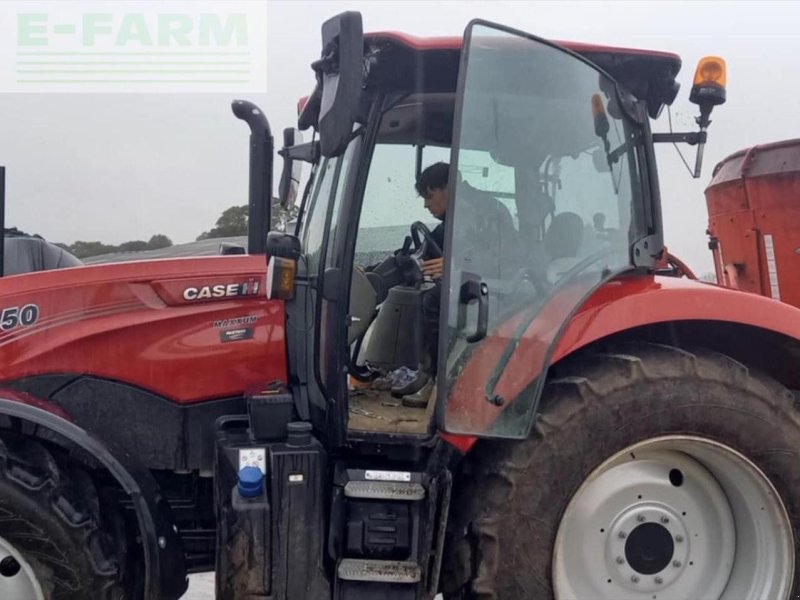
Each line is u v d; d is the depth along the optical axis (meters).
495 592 2.52
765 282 3.60
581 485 2.58
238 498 2.43
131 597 2.59
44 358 2.73
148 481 2.61
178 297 2.82
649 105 2.89
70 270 2.83
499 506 2.53
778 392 2.71
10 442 2.53
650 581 2.74
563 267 2.62
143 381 2.79
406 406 2.96
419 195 3.23
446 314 2.46
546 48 2.55
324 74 2.48
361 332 2.97
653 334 2.84
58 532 2.43
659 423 2.58
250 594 2.42
